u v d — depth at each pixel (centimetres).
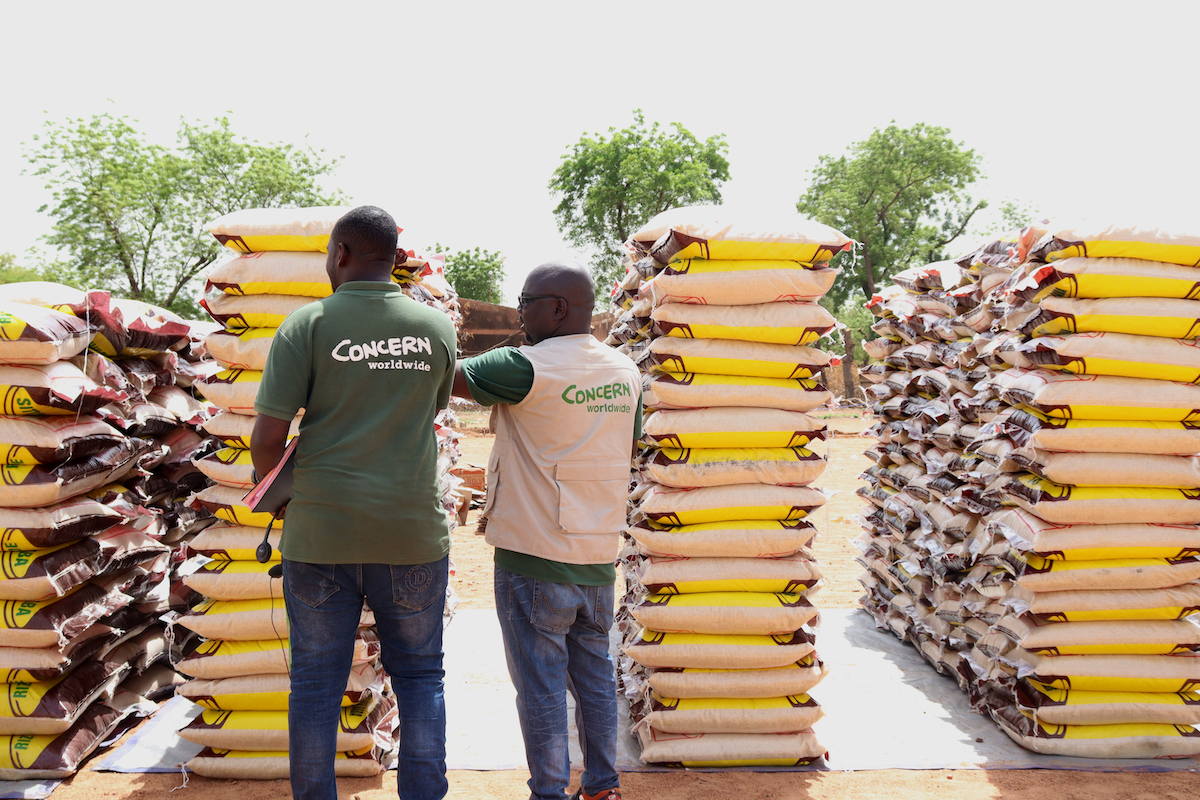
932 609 464
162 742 349
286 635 321
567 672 271
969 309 455
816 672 334
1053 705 341
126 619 371
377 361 227
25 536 305
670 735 333
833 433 1950
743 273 334
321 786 233
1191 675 340
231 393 318
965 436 426
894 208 3788
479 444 1691
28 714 314
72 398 310
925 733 366
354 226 236
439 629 250
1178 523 345
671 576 338
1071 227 337
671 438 342
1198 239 326
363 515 223
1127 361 332
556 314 261
